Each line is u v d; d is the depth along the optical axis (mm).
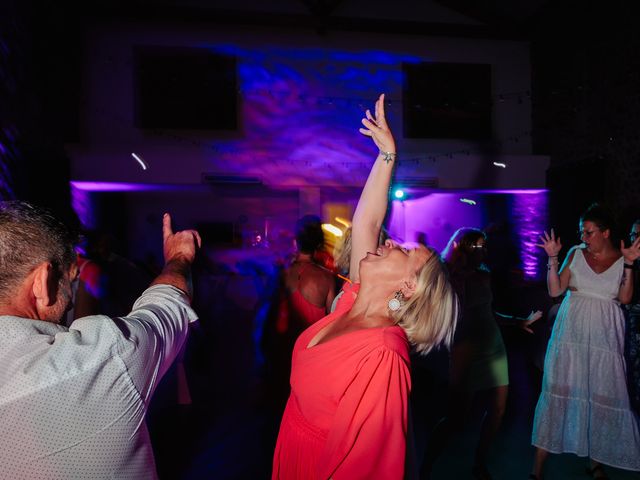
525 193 9055
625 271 2316
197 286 6824
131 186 8055
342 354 957
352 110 8609
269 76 8461
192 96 8273
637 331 2787
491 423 2512
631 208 6406
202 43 8297
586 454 2369
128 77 8141
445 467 2656
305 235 2693
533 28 8742
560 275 2547
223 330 6277
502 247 8773
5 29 5668
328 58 8602
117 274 2699
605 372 2330
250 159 8062
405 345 955
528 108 9094
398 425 894
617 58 6715
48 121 6945
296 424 1110
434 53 8883
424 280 1055
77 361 739
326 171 8266
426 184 8477
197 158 7852
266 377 2764
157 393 3416
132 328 821
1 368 712
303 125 8492
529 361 4137
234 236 11133
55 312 846
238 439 2969
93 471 736
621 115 6664
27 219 801
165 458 2748
